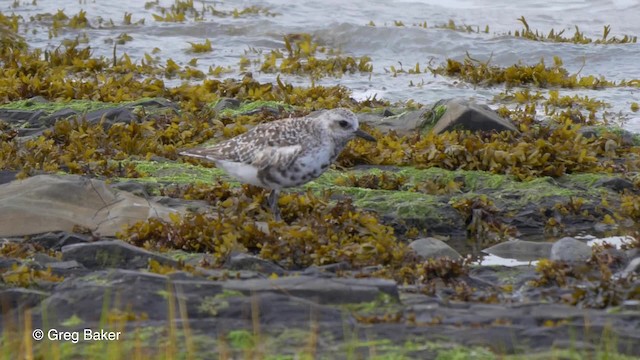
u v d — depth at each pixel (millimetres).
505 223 23859
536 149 26781
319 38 47906
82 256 18656
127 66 40656
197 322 15047
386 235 20562
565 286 18125
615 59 44344
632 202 24031
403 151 27266
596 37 49500
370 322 15414
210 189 23531
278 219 21719
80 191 21922
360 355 14164
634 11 52938
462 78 40812
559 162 26781
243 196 22656
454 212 23719
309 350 13977
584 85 39750
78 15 49188
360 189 24578
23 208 20969
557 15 52750
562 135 28641
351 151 27109
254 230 20000
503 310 15953
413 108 32938
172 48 45938
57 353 13727
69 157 25828
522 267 19766
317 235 20000
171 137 28703
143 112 30469
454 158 26891
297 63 42000
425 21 51500
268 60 42406
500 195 24891
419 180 25734
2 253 19250
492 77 40188
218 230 20266
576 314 15711
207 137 28859
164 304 15578
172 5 53344
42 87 33375
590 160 27141
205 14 51875
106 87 33625
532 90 39281
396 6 53781
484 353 14250
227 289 15984
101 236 20594
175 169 25812
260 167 21453
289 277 16625
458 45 46062
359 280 16609
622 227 23562
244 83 34875
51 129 28719
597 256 19438
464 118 29234
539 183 25516
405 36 46969
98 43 46219
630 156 28641
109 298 15664
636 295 16969
